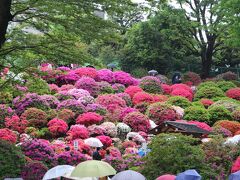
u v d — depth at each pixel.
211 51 38.03
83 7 12.81
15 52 14.04
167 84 32.53
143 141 19.66
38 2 12.68
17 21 13.10
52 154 15.02
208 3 35.78
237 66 42.19
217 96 28.48
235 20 28.36
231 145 14.41
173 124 17.75
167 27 36.75
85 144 17.56
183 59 38.81
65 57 13.94
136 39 36.75
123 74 29.61
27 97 21.86
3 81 15.61
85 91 25.00
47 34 13.69
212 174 11.70
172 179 9.18
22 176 13.12
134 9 13.10
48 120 21.25
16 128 20.31
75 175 9.62
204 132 17.69
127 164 15.10
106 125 20.72
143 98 26.11
